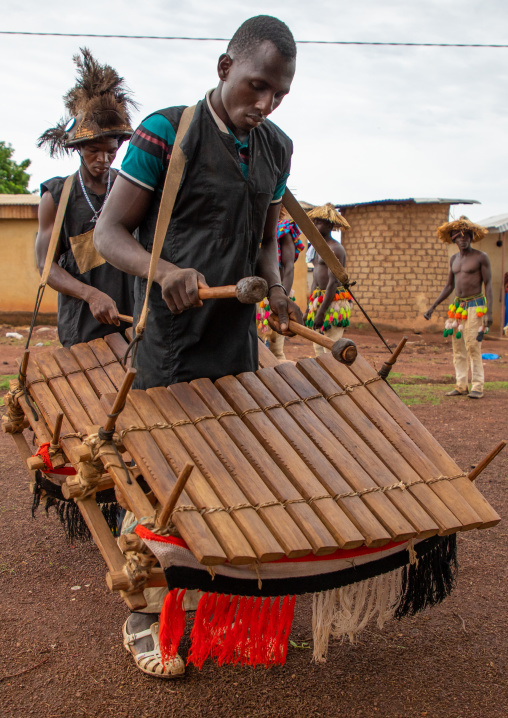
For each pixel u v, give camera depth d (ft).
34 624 9.07
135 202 7.29
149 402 7.15
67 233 11.07
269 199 7.69
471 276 24.80
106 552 6.92
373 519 6.63
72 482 7.20
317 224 22.62
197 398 7.36
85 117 10.41
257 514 6.39
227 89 6.93
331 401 7.99
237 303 7.68
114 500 10.01
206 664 8.23
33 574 10.59
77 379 9.16
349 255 55.16
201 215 7.29
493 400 24.72
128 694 7.59
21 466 16.19
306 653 8.51
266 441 7.15
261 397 7.69
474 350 24.93
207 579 6.35
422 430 7.89
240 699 7.52
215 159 7.16
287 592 6.70
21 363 9.14
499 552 11.53
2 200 47.39
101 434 6.68
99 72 10.78
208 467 6.59
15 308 48.39
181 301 6.65
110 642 8.70
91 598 9.85
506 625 9.18
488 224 53.11
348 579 6.92
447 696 7.63
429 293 53.88
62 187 11.15
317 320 22.59
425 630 9.09
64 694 7.55
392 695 7.64
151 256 6.73
